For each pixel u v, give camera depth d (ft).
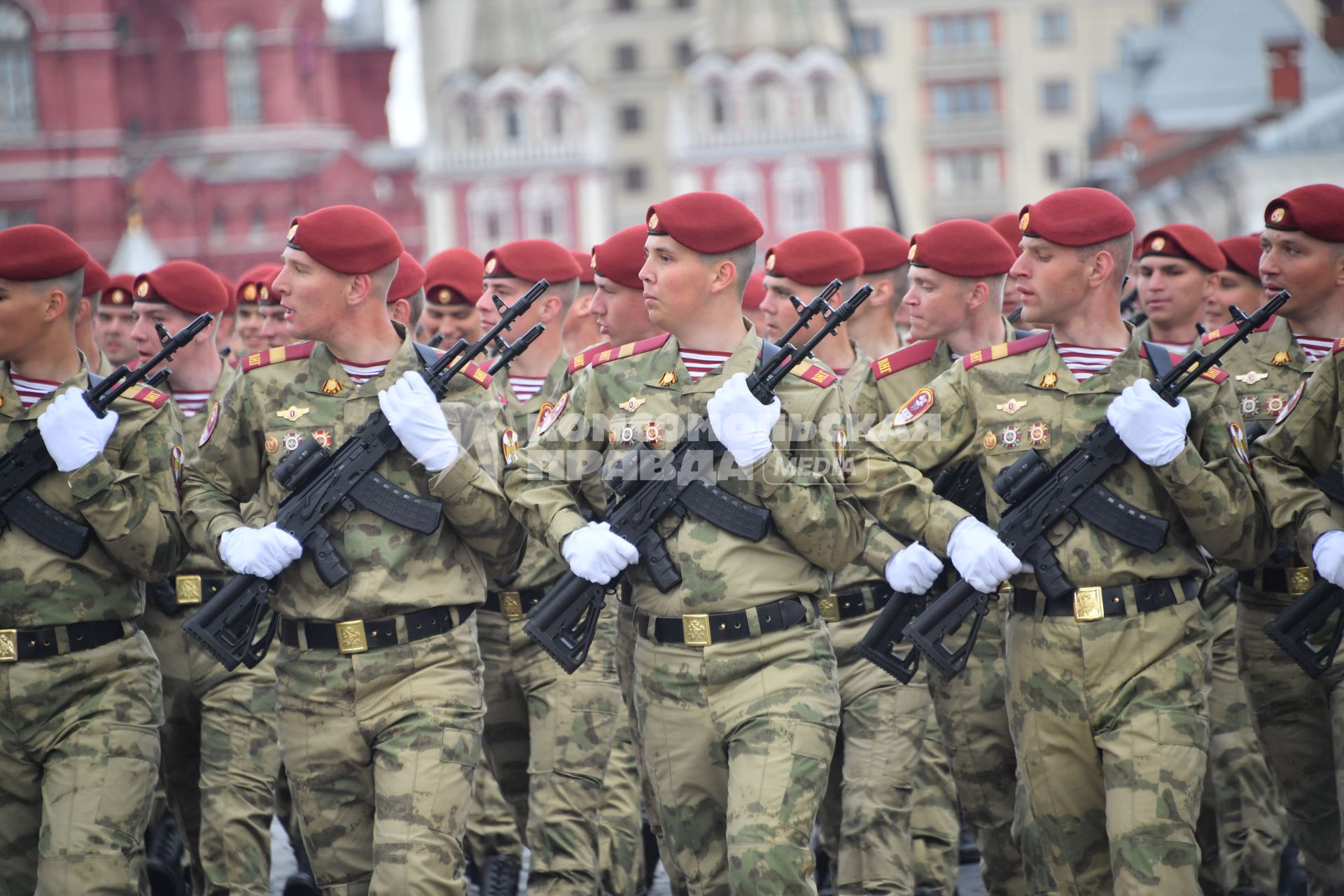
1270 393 86.02
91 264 85.66
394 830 68.13
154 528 72.13
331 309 72.54
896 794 82.23
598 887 85.51
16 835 72.69
